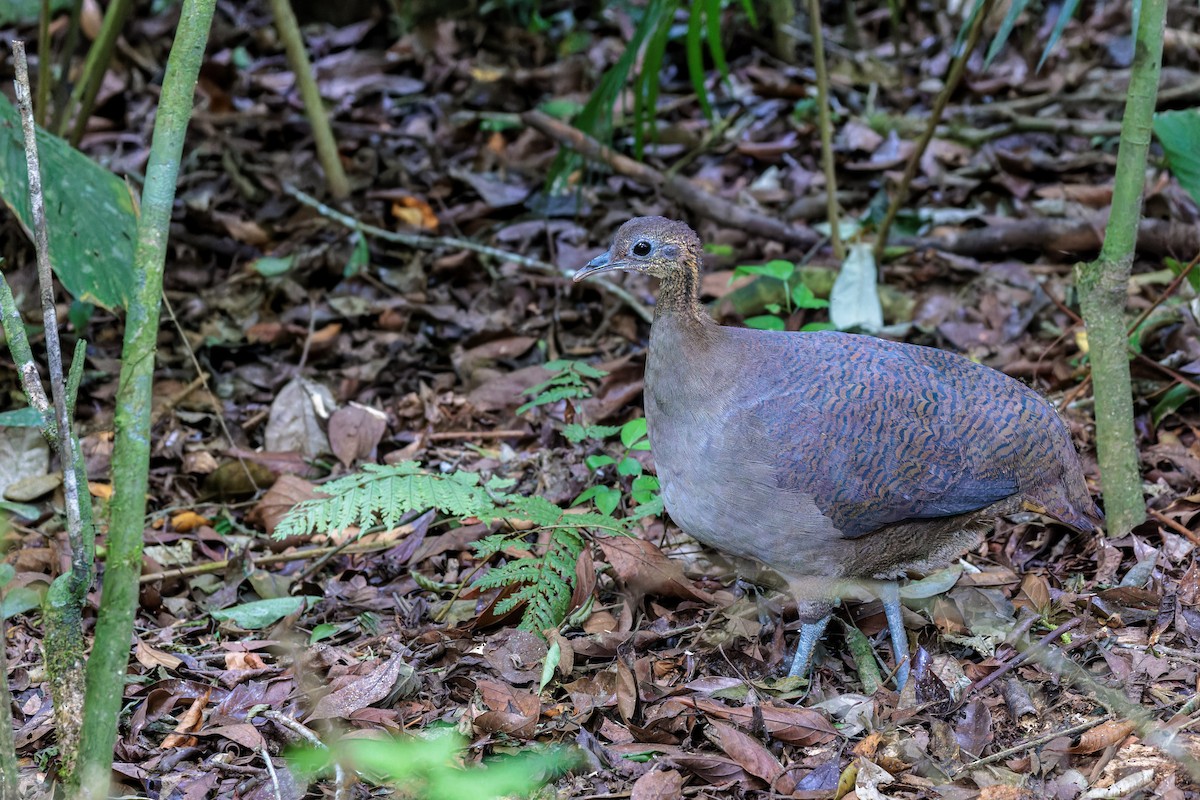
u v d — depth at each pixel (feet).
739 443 18.33
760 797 16.88
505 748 17.89
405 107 42.96
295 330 31.94
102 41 33.40
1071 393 25.70
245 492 26.81
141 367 13.26
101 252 26.55
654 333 19.04
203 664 20.77
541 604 20.27
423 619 21.98
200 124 41.39
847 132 38.73
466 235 36.45
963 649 20.16
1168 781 16.06
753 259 33.96
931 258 32.32
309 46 46.44
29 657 20.81
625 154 39.50
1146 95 20.03
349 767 16.44
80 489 14.47
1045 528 22.95
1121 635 19.69
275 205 37.01
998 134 37.42
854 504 18.43
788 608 21.58
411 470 21.59
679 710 18.48
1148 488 23.89
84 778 13.51
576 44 45.14
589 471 25.75
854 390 18.52
